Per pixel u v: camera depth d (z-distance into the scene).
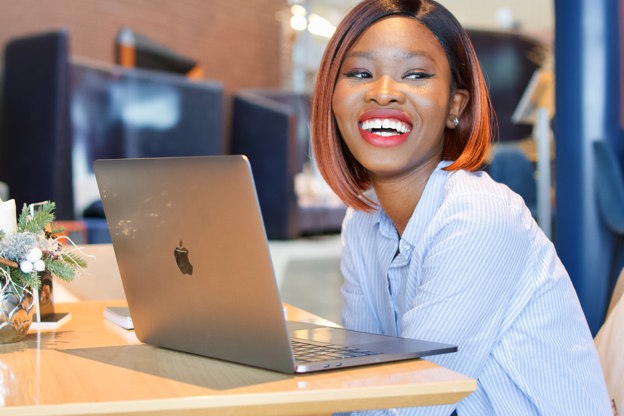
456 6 12.34
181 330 1.04
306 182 10.23
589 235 3.21
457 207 1.09
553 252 1.18
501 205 1.09
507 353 1.12
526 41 6.77
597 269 3.20
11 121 5.79
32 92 5.69
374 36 1.20
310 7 11.58
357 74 1.22
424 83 1.19
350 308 1.38
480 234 1.06
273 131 8.63
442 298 1.05
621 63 3.19
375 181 1.27
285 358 0.88
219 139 7.23
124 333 1.25
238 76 9.93
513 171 4.92
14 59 5.79
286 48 11.02
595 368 1.18
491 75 6.70
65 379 0.90
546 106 4.71
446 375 0.87
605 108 3.19
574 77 3.23
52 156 5.58
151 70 7.88
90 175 6.20
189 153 7.04
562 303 1.16
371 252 1.34
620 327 1.29
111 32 7.99
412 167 1.23
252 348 0.92
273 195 8.67
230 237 0.89
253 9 10.12
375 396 0.82
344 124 1.22
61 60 5.58
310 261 7.02
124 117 6.52
